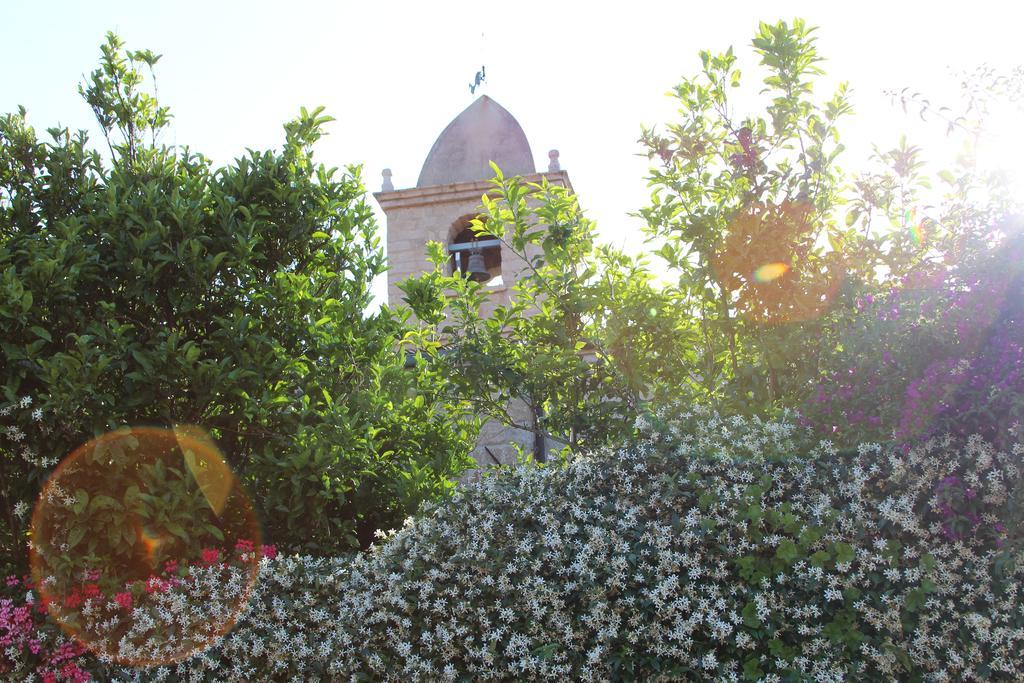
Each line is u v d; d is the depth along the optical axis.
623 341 9.05
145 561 8.05
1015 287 5.72
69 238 8.22
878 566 5.55
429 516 7.53
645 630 5.85
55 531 7.85
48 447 7.91
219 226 9.26
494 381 9.61
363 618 6.80
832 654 5.44
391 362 10.11
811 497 5.96
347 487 9.05
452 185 17.80
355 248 10.41
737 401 8.20
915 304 6.27
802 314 8.20
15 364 7.77
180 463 8.66
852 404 6.43
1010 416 5.45
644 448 6.58
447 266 17.83
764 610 5.54
